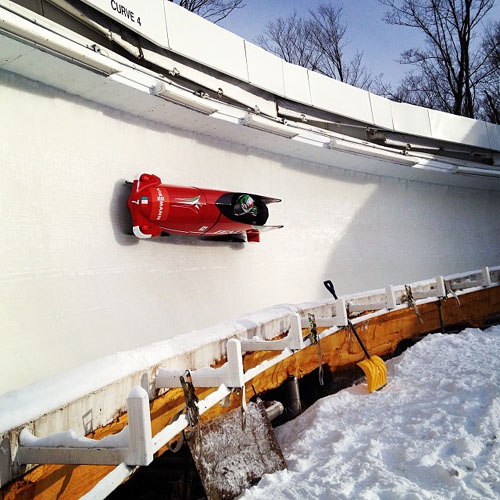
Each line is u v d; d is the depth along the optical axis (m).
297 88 7.94
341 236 9.55
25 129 4.66
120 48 5.41
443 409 4.21
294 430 4.40
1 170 4.35
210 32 6.46
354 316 6.48
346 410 4.55
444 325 8.16
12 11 4.04
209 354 3.87
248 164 7.89
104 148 5.53
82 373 2.70
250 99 7.18
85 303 4.77
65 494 2.47
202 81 6.39
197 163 6.89
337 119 8.85
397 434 3.86
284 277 8.03
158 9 5.72
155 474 3.75
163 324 5.52
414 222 11.52
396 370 5.62
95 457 2.16
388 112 9.74
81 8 4.91
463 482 3.04
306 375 5.73
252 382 4.41
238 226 6.45
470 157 11.77
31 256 4.43
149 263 5.77
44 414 2.33
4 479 2.10
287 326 5.36
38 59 4.47
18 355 3.93
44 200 4.70
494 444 3.54
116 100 5.54
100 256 5.16
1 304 4.02
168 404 3.34
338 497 2.92
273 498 2.93
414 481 3.15
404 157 9.91
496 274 10.83
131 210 5.46
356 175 10.34
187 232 5.97
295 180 8.84
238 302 6.93
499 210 14.35
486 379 4.84
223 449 3.07
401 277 10.63
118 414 2.87
